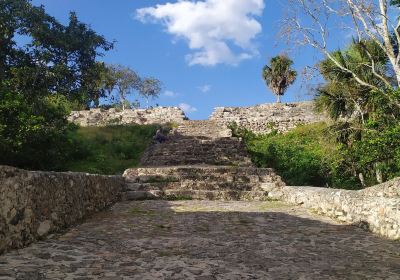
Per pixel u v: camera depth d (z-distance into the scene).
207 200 10.55
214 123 26.09
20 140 11.70
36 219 5.52
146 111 29.33
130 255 5.13
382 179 12.27
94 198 8.45
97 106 36.75
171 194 10.74
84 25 18.66
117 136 21.64
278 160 17.30
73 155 17.44
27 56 17.06
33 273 4.07
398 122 10.96
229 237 6.35
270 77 36.00
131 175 11.86
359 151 12.11
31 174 5.43
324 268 4.73
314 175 14.99
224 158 17.03
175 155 17.39
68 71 17.48
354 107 13.91
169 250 5.46
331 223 7.51
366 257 5.23
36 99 15.83
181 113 29.00
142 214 8.30
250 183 11.51
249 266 4.78
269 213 8.51
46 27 16.78
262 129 26.78
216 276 4.34
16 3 16.00
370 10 11.77
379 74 13.15
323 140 14.66
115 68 47.75
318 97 14.34
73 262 4.61
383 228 6.39
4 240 4.64
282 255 5.32
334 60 12.69
